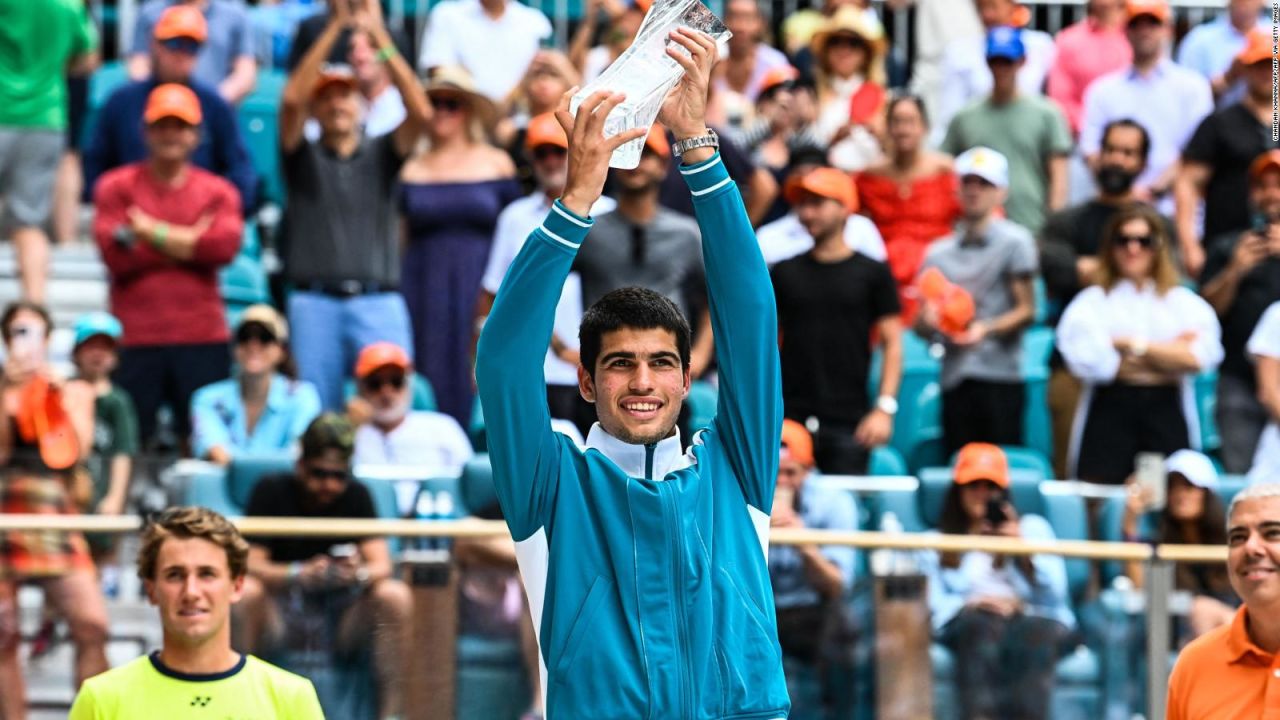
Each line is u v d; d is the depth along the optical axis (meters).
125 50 29.16
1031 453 20.61
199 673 11.71
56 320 25.03
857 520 17.81
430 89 22.20
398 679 15.55
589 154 8.48
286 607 15.51
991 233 21.50
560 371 19.66
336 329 21.72
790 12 30.02
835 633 16.06
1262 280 21.47
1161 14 25.00
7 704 15.41
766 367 8.96
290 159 21.84
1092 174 25.12
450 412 22.08
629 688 8.43
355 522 15.65
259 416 19.61
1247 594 11.51
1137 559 16.27
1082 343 20.64
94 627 15.55
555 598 8.59
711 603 8.62
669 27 8.76
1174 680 11.93
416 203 22.14
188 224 21.33
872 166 23.48
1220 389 21.62
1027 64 27.20
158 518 11.77
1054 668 16.12
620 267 19.64
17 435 17.56
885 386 20.61
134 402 21.17
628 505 8.65
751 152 24.41
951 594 16.16
